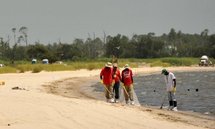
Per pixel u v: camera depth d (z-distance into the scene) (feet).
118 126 97.19
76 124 98.68
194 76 467.11
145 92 238.89
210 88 276.21
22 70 443.32
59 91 222.69
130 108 136.87
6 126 96.68
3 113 114.83
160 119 113.91
